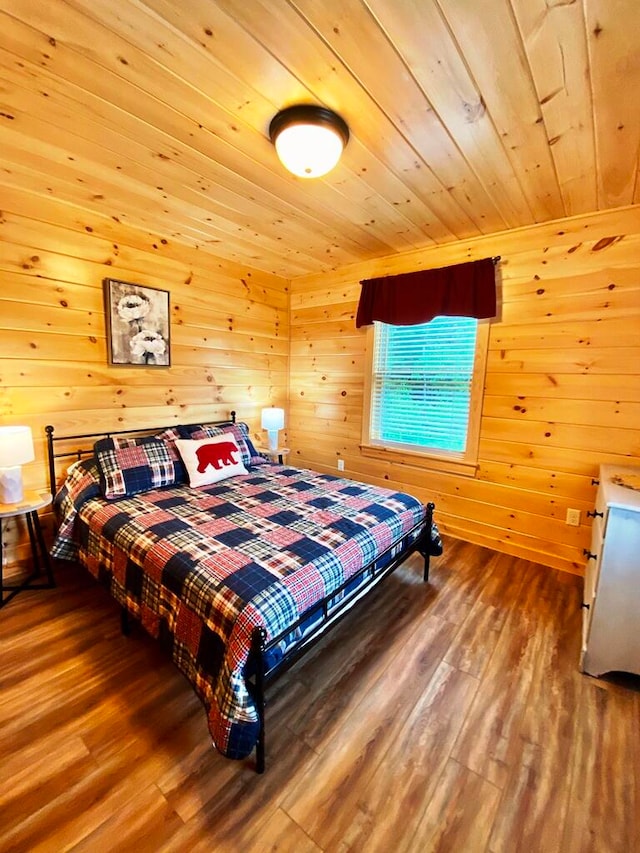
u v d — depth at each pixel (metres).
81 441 2.66
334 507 2.21
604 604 1.68
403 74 1.31
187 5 1.08
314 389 4.00
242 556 1.60
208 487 2.57
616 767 1.32
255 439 3.90
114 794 1.20
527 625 2.06
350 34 1.17
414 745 1.39
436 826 1.14
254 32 1.17
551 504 2.67
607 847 1.09
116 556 1.86
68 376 2.56
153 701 1.55
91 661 1.75
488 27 1.13
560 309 2.53
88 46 1.23
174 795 1.21
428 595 2.33
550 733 1.44
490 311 2.72
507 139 1.65
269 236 2.87
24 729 1.41
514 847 1.09
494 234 2.74
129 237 2.75
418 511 2.33
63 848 1.06
